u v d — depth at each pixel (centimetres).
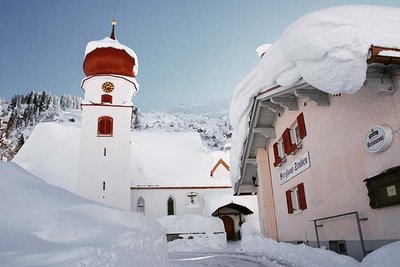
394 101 774
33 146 4225
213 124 16325
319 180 1162
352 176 954
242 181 2020
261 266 1204
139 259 564
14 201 555
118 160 3344
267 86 1230
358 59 693
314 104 1174
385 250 607
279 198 1645
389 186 781
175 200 3875
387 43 691
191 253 2345
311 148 1219
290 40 815
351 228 970
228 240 3544
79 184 3212
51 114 13425
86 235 523
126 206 3234
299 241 1390
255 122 1573
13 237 455
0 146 3384
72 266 400
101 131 3403
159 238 750
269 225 1705
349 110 957
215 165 4247
